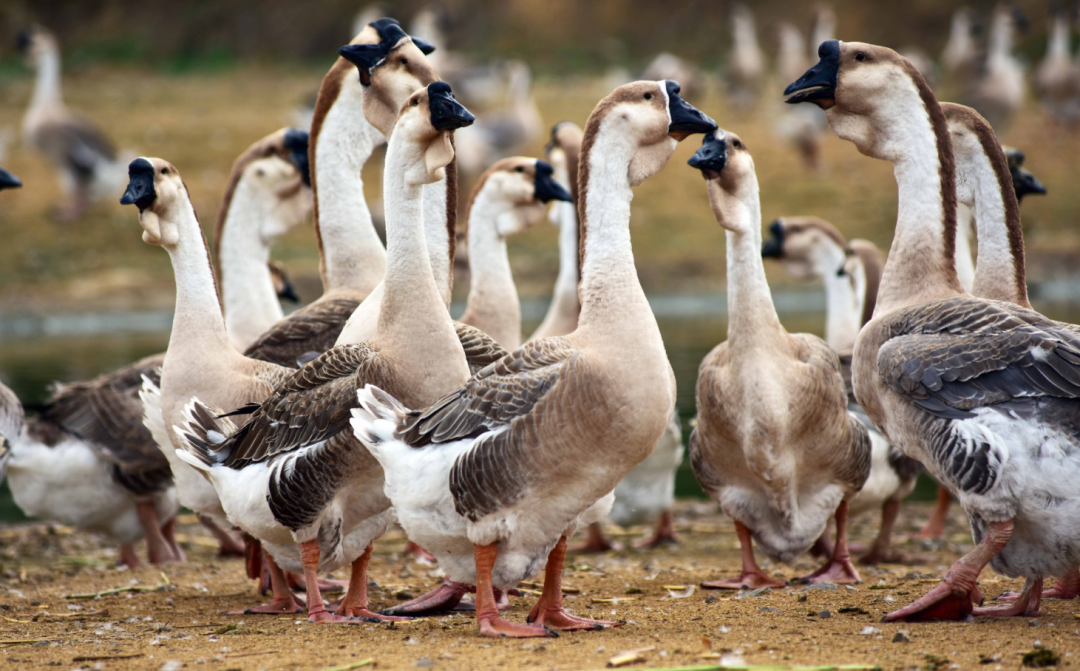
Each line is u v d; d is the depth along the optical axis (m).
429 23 54.25
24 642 9.66
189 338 11.28
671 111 9.47
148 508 14.59
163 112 54.25
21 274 38.28
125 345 31.56
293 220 15.09
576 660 8.16
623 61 71.62
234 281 14.99
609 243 9.24
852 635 8.95
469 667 8.04
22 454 14.15
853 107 10.64
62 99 57.91
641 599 11.43
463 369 10.05
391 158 9.95
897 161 10.58
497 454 8.70
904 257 10.48
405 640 9.07
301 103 53.69
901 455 13.62
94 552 15.95
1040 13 64.38
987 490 8.80
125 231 41.09
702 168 11.23
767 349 11.45
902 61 10.54
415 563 14.52
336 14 77.69
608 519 16.05
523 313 35.00
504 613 10.92
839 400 11.71
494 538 8.93
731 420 11.65
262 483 9.95
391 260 10.01
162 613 11.18
